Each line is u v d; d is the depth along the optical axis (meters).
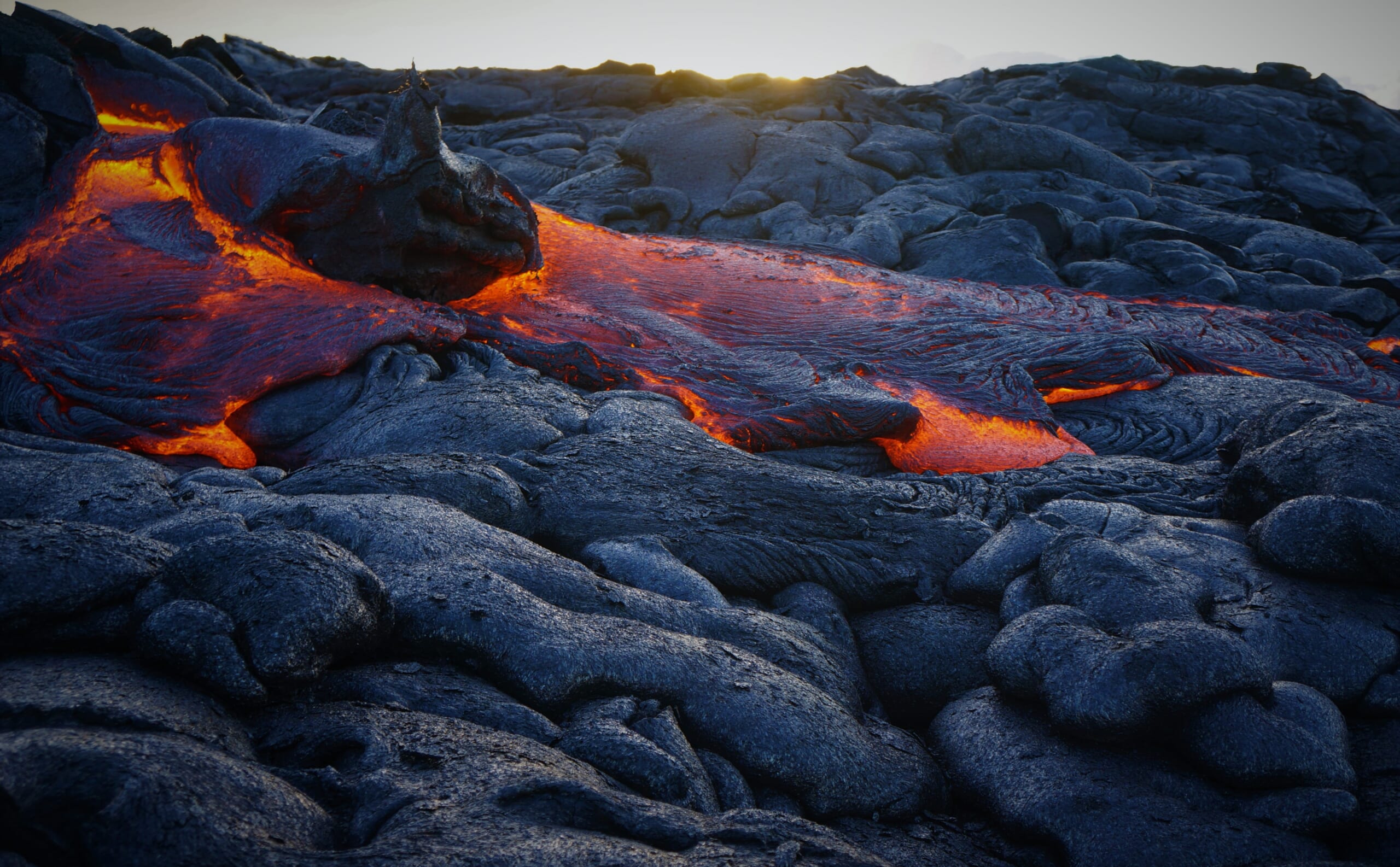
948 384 9.27
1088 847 3.87
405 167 8.76
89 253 9.66
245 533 3.82
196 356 8.52
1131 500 6.86
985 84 31.58
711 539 5.84
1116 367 9.86
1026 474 7.39
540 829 2.93
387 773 3.14
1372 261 18.64
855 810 4.14
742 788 3.92
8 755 2.52
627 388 8.78
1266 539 5.31
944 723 4.88
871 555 5.98
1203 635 4.19
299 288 9.28
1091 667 4.23
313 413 8.14
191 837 2.55
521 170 23.00
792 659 4.75
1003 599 5.40
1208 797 4.03
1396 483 5.33
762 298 11.38
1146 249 16.98
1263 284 16.27
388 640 4.05
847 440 8.12
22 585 3.31
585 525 5.93
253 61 32.75
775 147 21.02
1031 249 16.72
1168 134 28.58
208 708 3.28
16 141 11.40
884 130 22.77
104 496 5.21
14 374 8.45
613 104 29.89
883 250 17.09
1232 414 9.14
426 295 9.77
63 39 13.17
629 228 19.34
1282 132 28.48
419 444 7.18
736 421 8.05
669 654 4.24
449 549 4.81
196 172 10.60
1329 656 4.75
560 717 3.97
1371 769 4.33
